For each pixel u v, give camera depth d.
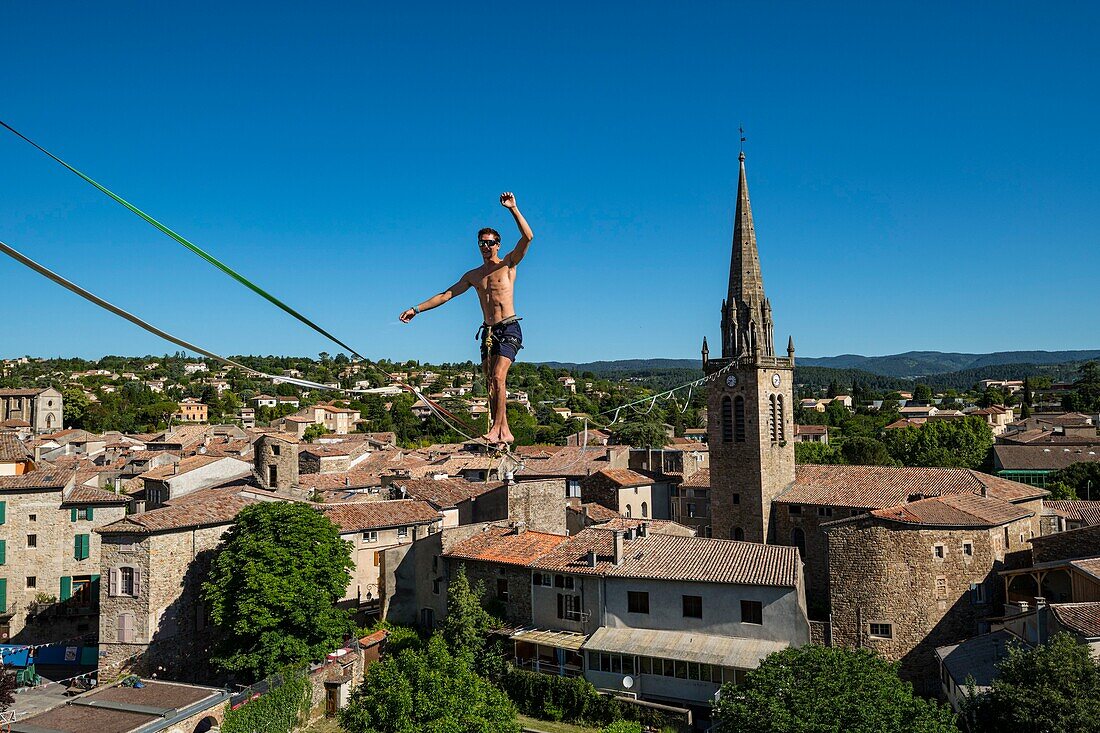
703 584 60.62
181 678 63.97
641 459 116.56
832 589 66.81
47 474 80.94
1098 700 40.38
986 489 81.06
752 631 58.94
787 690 42.47
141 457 123.38
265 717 53.81
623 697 58.28
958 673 53.75
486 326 10.45
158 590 63.12
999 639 57.19
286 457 84.12
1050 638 47.09
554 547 69.81
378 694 43.25
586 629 63.94
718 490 92.12
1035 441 152.00
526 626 66.50
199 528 66.19
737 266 91.94
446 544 71.62
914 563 64.38
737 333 90.38
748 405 89.44
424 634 70.31
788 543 87.88
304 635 60.09
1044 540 65.75
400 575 72.81
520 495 80.31
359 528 74.88
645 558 65.31
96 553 79.38
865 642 65.25
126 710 48.12
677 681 58.41
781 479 90.94
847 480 90.62
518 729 45.19
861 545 65.75
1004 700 42.41
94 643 71.94
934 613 64.19
